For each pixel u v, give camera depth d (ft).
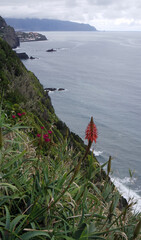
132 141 156.56
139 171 117.91
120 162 127.34
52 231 7.54
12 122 21.79
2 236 6.44
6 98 35.04
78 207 9.00
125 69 455.22
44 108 54.95
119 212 11.17
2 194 8.38
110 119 195.11
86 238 6.63
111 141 154.40
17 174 9.49
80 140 59.82
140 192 93.50
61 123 54.29
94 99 247.91
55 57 575.38
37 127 28.04
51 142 12.44
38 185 8.57
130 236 8.80
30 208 8.21
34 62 478.59
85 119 190.70
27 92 48.39
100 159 128.88
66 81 324.80
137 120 196.34
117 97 261.65
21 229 7.04
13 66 55.47
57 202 8.07
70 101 234.17
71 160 11.66
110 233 8.86
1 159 8.77
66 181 9.86
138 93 283.38
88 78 355.56
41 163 10.85
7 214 6.73
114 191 9.96
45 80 320.50
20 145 11.52
